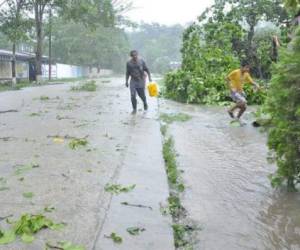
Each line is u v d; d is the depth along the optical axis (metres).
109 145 8.57
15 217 4.71
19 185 5.85
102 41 72.88
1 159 7.33
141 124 11.55
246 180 6.93
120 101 18.80
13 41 36.25
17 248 3.98
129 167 6.89
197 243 4.61
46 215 4.79
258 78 28.23
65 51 71.88
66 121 12.16
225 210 5.58
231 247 4.55
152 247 4.18
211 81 19.70
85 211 4.95
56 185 5.87
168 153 8.13
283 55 6.14
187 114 15.01
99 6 46.19
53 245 4.05
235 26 26.67
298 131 6.05
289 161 6.22
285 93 6.07
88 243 4.15
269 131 6.52
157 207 5.28
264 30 35.12
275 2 30.39
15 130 10.49
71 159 7.35
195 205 5.71
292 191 6.42
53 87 33.12
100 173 6.50
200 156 8.50
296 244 4.69
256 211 5.59
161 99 21.38
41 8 42.31
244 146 9.56
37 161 7.18
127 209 5.09
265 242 4.71
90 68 74.06
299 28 6.05
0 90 28.83
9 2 36.16
